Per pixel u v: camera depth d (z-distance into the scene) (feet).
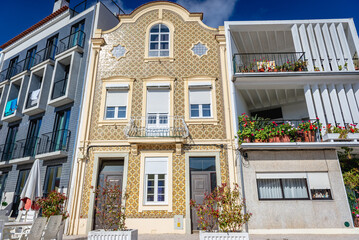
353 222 28.02
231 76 33.94
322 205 28.40
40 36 50.55
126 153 31.73
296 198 29.14
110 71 36.58
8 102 47.91
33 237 18.70
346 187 29.68
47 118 40.11
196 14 39.14
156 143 31.45
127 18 39.96
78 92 37.27
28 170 40.14
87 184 30.83
